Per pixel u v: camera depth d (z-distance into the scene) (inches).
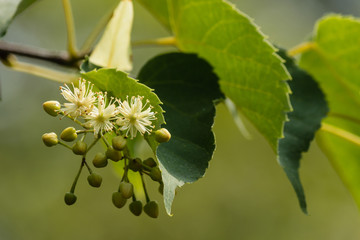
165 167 15.2
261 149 53.5
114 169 18.6
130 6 17.2
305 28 53.6
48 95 49.2
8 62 18.7
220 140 51.8
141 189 18.6
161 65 17.0
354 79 20.0
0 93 19.5
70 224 54.2
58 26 49.9
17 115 48.7
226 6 16.8
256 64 16.8
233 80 17.1
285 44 52.5
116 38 16.9
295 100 18.5
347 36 19.5
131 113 15.2
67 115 15.4
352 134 20.0
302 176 53.7
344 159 21.1
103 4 50.4
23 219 52.1
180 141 15.9
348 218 54.4
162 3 19.8
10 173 50.1
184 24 17.6
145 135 15.3
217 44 17.2
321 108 18.3
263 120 17.0
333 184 53.4
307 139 17.8
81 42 50.0
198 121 16.3
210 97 16.8
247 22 16.8
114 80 15.3
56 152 51.2
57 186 52.4
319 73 20.3
